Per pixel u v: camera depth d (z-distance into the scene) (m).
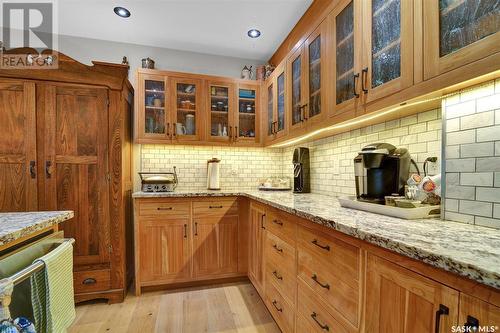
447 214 0.99
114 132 2.05
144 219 2.14
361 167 1.31
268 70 2.73
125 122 2.23
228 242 2.33
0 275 0.82
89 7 2.02
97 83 2.01
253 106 2.78
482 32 0.74
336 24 1.45
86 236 1.99
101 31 2.39
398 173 1.23
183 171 2.75
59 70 1.92
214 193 2.27
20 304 0.92
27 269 0.79
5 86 1.85
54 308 0.92
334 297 1.00
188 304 1.97
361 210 1.20
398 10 1.04
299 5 1.97
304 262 1.24
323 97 1.58
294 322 1.34
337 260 0.98
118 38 2.52
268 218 1.77
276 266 1.61
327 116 1.54
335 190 1.98
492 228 0.85
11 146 1.87
